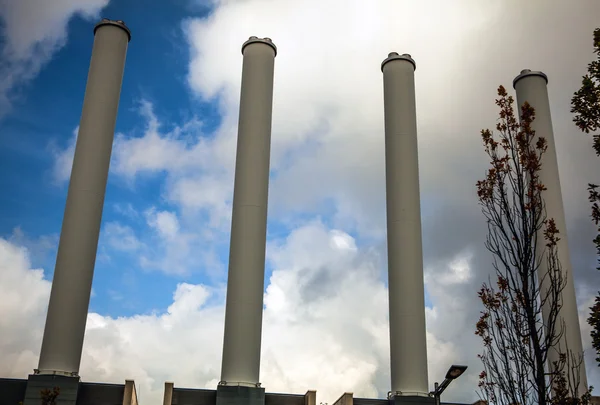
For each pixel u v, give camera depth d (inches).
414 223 1205.1
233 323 1083.3
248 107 1232.2
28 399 976.9
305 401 1075.3
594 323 543.5
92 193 1119.6
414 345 1124.5
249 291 1102.4
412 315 1142.3
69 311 1043.3
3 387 996.6
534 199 538.9
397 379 1113.4
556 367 521.0
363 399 1119.0
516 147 559.8
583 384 1096.2
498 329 535.5
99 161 1144.2
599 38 618.5
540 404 492.1
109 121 1179.9
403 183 1232.2
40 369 1004.6
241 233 1138.7
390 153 1267.2
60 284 1056.8
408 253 1182.3
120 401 1021.8
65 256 1074.1
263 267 1136.8
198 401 1047.6
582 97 598.2
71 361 1022.4
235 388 1032.2
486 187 561.0
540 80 1354.6
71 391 995.9
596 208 573.3
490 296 548.4
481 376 542.3
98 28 1250.6
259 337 1092.5
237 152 1210.6
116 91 1210.0
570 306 1135.0
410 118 1288.1
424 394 1093.8
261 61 1270.9
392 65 1339.8
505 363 522.9
